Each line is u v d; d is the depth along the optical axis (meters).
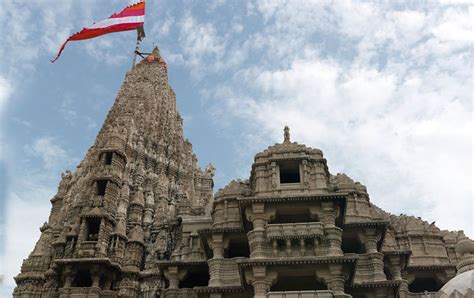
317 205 42.31
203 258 47.88
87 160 72.50
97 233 55.34
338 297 36.50
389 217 53.25
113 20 84.50
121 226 56.53
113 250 53.78
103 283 50.75
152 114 84.00
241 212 43.59
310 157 45.53
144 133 78.31
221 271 42.59
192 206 63.78
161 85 94.31
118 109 82.38
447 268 46.94
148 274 53.28
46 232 60.16
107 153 63.19
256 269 38.28
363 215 48.16
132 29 85.50
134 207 61.75
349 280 39.50
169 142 81.69
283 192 43.53
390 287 40.22
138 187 65.62
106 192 58.03
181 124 92.06
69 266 49.75
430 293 44.19
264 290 37.41
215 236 44.56
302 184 43.97
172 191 71.44
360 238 44.09
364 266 42.66
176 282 45.47
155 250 56.47
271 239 39.97
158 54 104.25
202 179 78.31
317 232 39.91
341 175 51.34
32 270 55.53
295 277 40.00
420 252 50.69
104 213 55.06
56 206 68.88
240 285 40.59
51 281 51.69
